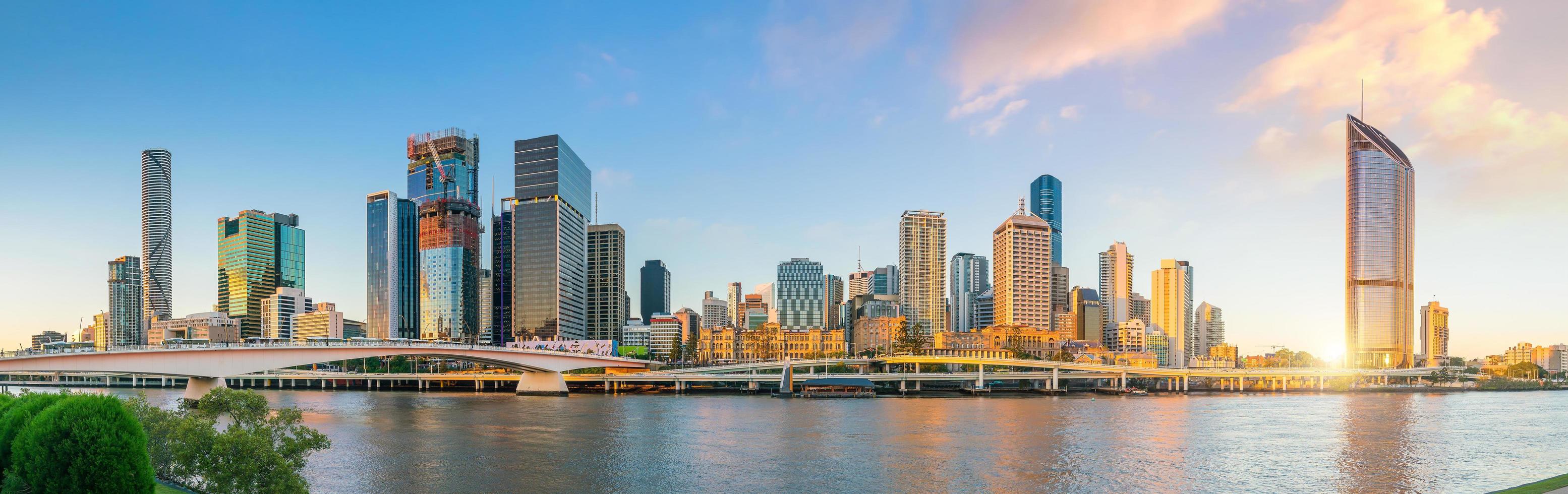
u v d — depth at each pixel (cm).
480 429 14538
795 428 15088
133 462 4956
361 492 8875
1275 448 12575
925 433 14462
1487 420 17612
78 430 4800
